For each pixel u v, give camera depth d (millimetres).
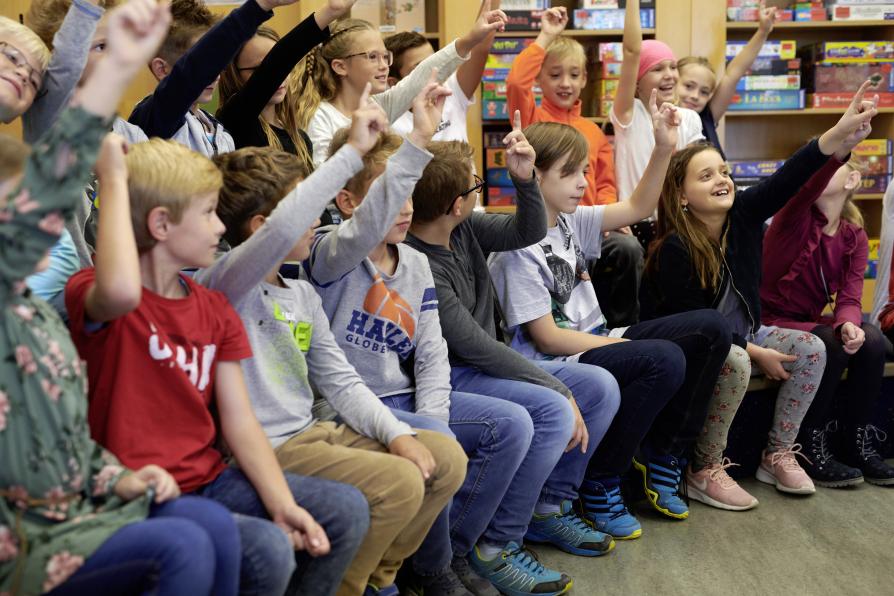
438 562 1818
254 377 1575
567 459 2211
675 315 2434
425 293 1940
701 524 2412
